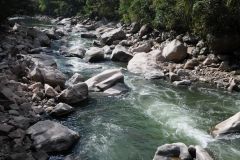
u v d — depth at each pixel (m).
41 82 16.86
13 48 23.17
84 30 46.31
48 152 10.82
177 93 17.56
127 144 11.90
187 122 13.82
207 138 12.32
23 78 16.83
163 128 13.23
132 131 12.93
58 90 16.19
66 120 13.60
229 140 12.13
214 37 21.84
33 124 12.34
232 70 20.45
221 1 21.55
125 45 29.80
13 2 30.78
